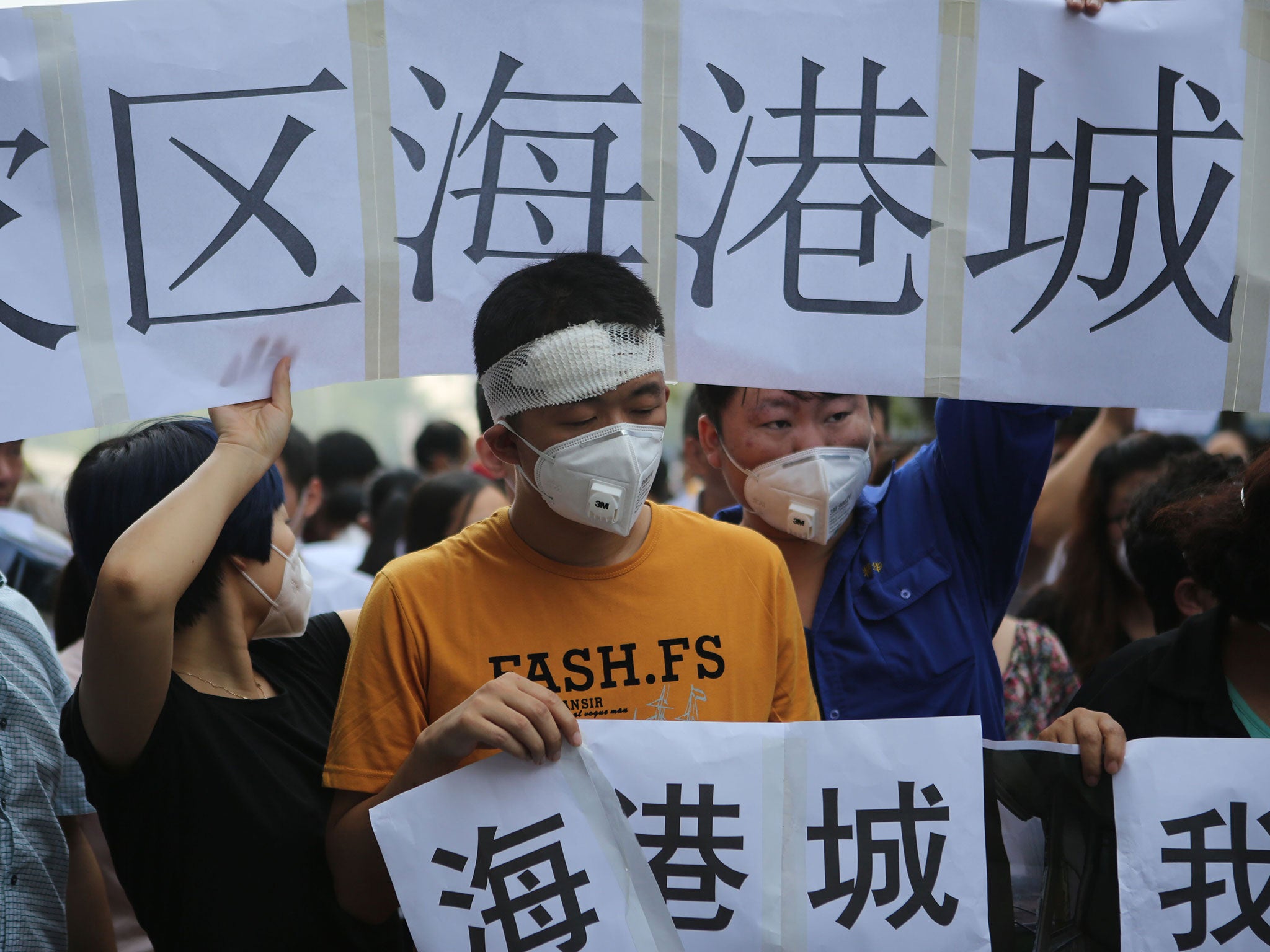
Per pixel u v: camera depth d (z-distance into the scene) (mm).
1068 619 3936
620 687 1845
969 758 1830
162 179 2012
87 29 1984
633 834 1773
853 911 1796
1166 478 3180
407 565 1901
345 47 2068
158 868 1956
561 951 1741
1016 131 2150
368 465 5117
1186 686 2053
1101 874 1854
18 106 1962
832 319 2158
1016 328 2164
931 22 2133
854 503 2521
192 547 1811
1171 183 2152
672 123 2133
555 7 2109
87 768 1912
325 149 2066
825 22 2131
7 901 2086
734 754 1812
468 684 1823
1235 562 1980
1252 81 2143
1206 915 1823
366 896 1851
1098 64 2141
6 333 1949
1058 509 4375
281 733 2086
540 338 1782
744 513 2754
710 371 2160
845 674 2516
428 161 2104
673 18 2121
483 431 2104
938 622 2545
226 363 2029
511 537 1908
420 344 2117
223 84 2027
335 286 2078
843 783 1821
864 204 2150
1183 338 2162
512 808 1761
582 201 2135
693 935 1789
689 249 2146
